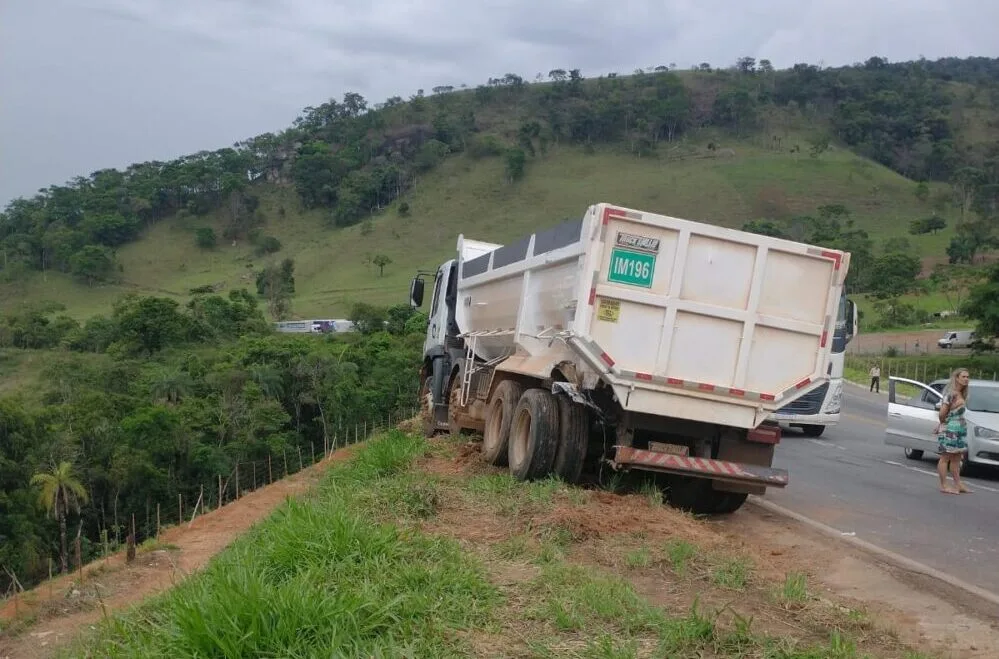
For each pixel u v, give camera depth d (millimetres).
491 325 12578
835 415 18812
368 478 9844
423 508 7652
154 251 161500
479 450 11859
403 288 127125
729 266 8695
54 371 59969
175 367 60625
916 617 5688
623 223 8484
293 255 155000
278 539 6094
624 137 182125
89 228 158750
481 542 6711
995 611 5945
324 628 4422
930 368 54594
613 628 4809
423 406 16250
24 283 142000
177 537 10164
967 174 141000
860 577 6777
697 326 8648
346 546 5805
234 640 4289
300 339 64438
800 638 4941
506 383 10727
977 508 10711
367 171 179250
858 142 176375
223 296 129750
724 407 8734
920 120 179375
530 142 176250
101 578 8344
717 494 9273
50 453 40188
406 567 5473
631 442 8805
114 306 89875
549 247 9898
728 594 5723
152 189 175750
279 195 183875
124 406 46812
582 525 7109
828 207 122312
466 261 15023
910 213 139750
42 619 7215
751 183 151875
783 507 10133
